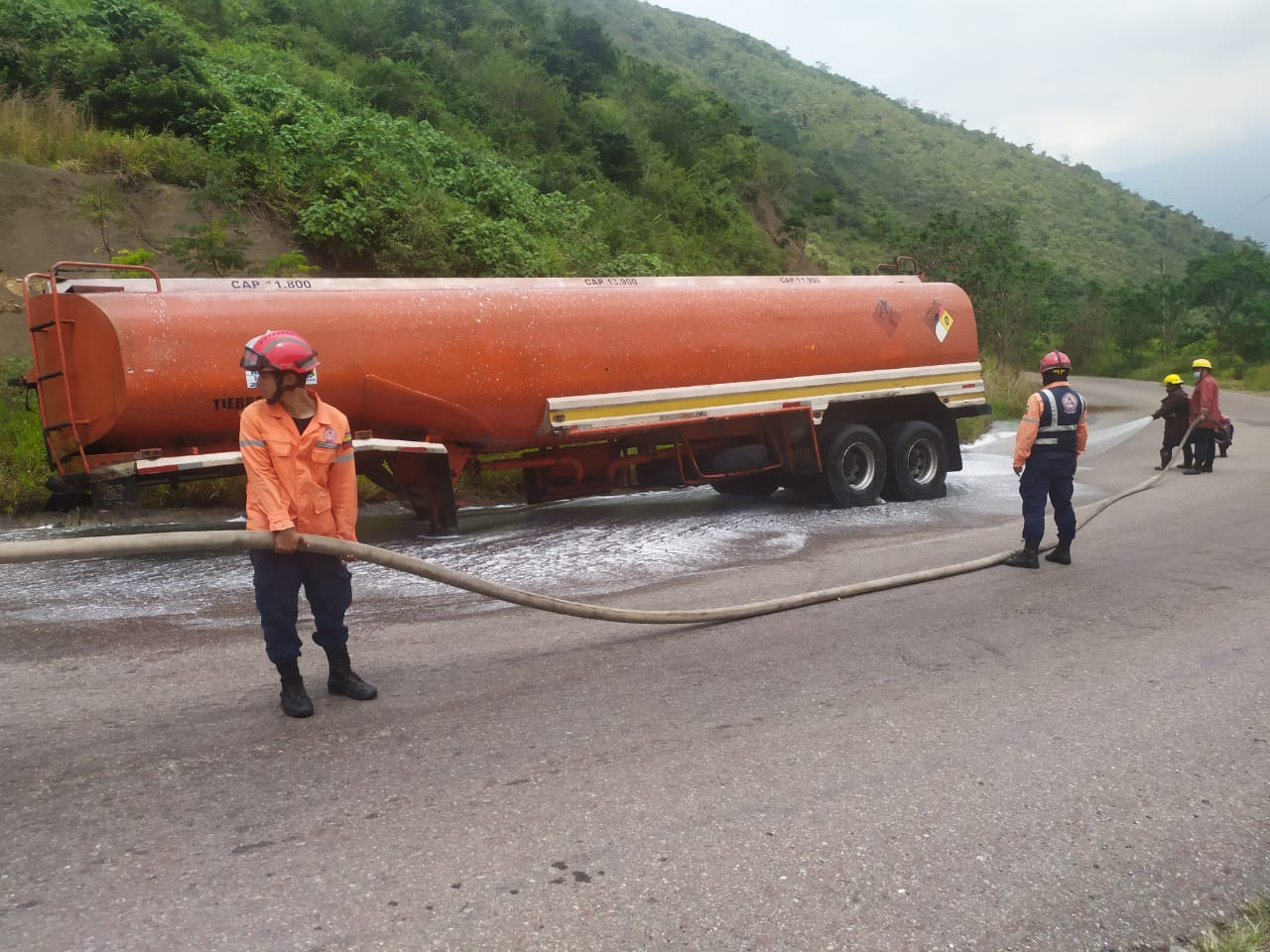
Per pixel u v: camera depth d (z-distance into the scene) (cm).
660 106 4056
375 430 887
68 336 782
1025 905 286
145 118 1767
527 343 938
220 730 413
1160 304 5806
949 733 425
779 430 1155
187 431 779
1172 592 713
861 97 16200
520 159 2708
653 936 262
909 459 1249
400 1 3353
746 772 377
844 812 343
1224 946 266
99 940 254
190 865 295
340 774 366
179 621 612
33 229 1430
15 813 330
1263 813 354
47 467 999
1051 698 475
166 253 1501
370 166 1838
